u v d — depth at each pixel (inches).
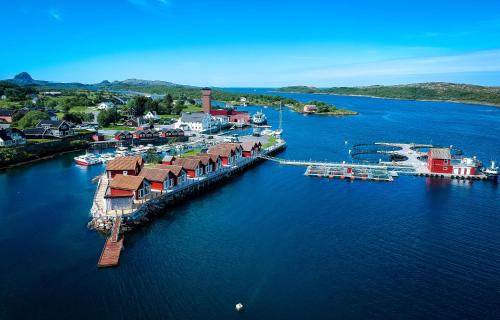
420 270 1902.1
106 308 1595.7
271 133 6574.8
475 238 2276.1
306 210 2763.3
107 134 6171.3
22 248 2128.4
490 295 1694.1
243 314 1562.5
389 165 4242.1
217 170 3727.9
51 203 2896.2
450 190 3319.4
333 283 1785.2
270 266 1936.5
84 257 2026.3
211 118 7327.8
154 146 5393.7
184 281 1797.5
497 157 4931.1
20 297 1670.8
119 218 2379.4
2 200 2970.0
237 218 2605.8
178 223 2517.2
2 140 4515.3
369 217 2618.1
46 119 5954.7
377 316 1553.9
